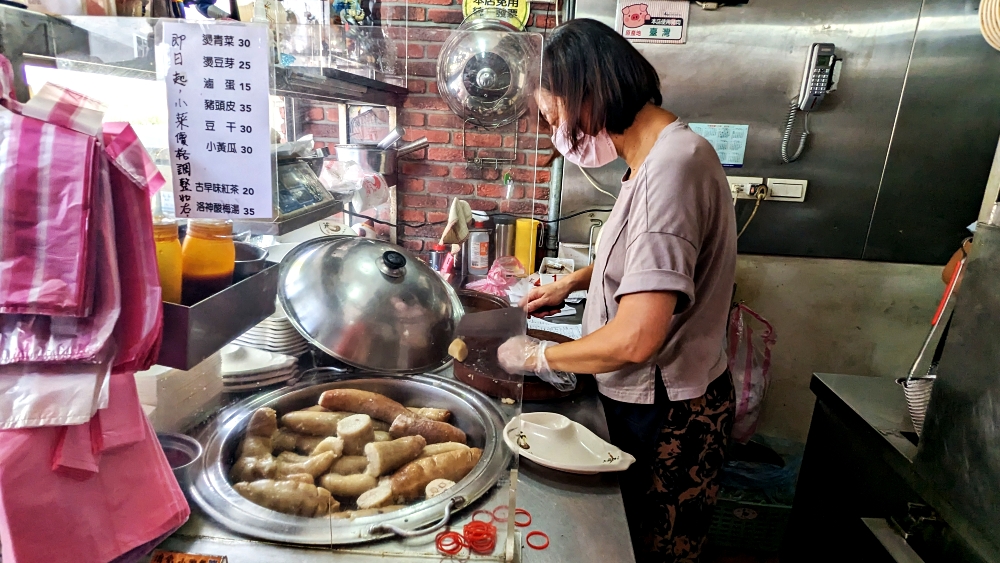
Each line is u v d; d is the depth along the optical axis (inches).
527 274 37.9
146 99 24.4
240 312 27.2
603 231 50.3
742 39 81.2
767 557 83.7
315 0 45.5
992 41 69.3
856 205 85.4
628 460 37.7
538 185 62.6
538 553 29.8
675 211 39.3
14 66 23.2
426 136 35.4
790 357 91.0
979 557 37.6
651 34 82.0
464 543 27.5
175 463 30.3
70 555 21.8
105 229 20.1
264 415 32.6
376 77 39.8
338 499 29.6
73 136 19.5
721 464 51.3
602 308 49.1
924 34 78.7
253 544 26.6
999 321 31.7
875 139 82.7
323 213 32.1
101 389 20.7
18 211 18.8
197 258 25.3
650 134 45.7
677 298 39.8
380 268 32.9
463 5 74.4
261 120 24.4
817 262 87.4
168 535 26.0
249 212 25.5
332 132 36.3
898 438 50.0
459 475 31.1
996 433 31.6
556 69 44.1
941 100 80.7
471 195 36.2
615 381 48.6
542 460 36.8
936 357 56.7
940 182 83.4
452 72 34.2
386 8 50.5
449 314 34.3
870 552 49.7
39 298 19.0
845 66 80.7
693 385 47.0
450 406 36.4
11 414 19.8
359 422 32.7
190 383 32.4
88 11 24.5
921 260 86.3
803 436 93.0
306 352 34.8
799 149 83.6
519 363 37.6
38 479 20.6
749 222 86.9
